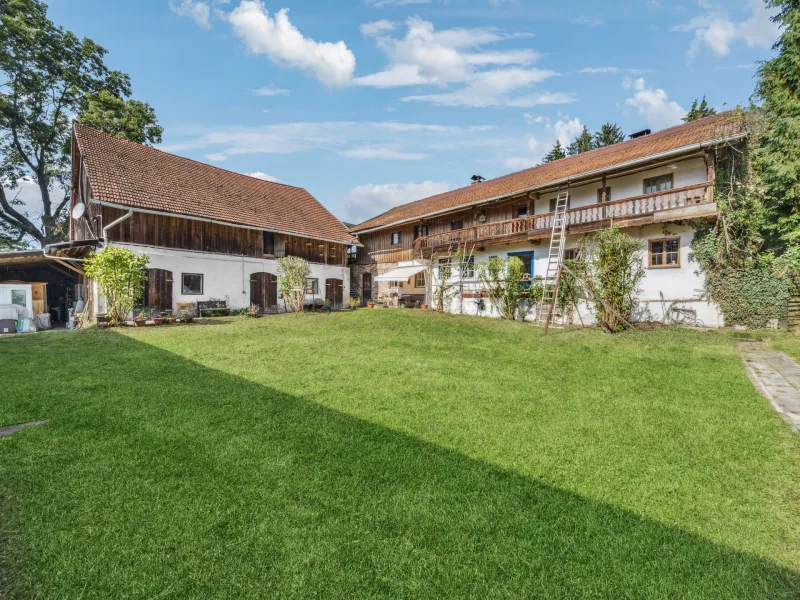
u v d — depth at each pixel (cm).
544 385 731
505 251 2142
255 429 498
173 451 431
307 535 296
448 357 998
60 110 3072
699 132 1577
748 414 575
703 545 296
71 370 788
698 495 362
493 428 515
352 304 2717
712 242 1450
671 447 463
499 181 2689
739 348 1105
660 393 683
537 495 357
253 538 291
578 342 1223
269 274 2400
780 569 273
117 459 410
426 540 294
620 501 350
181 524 305
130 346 1055
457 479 382
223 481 370
